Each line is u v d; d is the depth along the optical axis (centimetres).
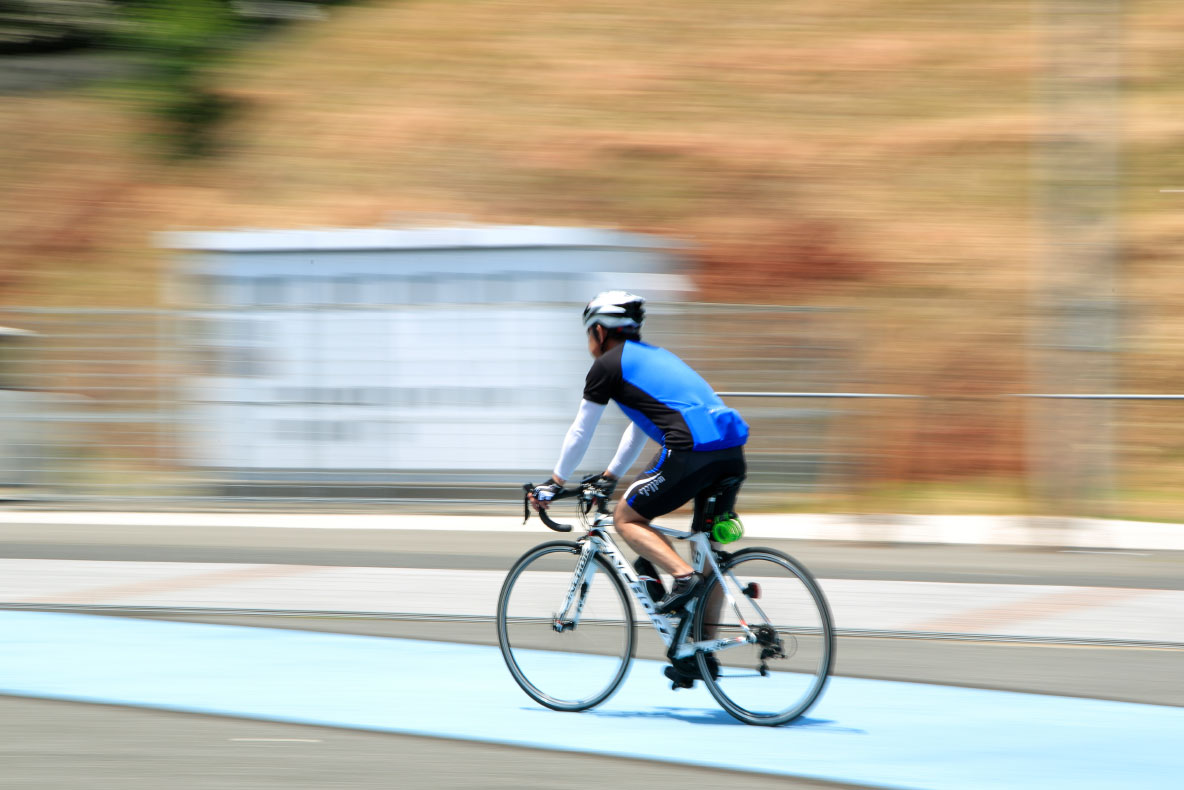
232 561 2730
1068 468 3159
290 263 3447
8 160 6128
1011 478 3353
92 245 5494
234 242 3469
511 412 3366
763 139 5728
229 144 6225
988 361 4169
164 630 2106
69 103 6612
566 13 7056
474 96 6400
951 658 1927
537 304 3347
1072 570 2655
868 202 5200
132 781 1369
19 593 2388
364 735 1545
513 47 6775
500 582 2494
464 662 1909
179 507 3478
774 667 1590
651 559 1603
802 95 6075
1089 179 3306
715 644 1612
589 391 1603
